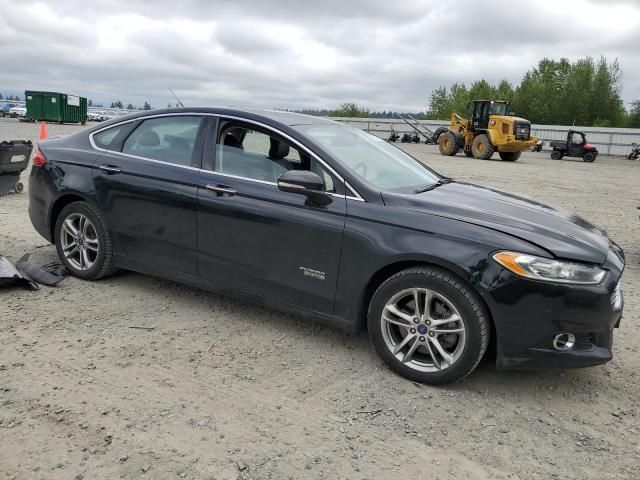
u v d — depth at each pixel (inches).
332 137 159.9
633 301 205.9
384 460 104.3
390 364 135.8
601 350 124.6
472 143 1117.1
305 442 108.2
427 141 1685.5
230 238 153.3
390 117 2133.4
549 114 2920.8
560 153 1273.4
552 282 119.3
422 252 126.8
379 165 158.4
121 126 181.9
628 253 290.5
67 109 1797.5
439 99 3412.9
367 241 133.6
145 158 171.6
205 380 129.6
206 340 150.9
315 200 139.6
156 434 107.7
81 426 108.7
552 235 128.3
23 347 140.6
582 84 2827.3
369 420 117.0
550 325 120.5
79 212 182.9
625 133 1764.3
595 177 796.0
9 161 337.4
